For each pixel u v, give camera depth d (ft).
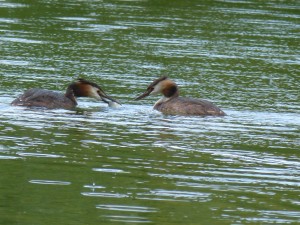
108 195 39.78
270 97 68.54
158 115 60.23
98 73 74.79
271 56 88.58
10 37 89.86
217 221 36.88
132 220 36.47
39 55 81.51
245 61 84.99
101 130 53.67
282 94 70.18
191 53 87.30
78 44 88.48
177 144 50.62
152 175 43.55
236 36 98.78
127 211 37.60
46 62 78.28
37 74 72.79
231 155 48.55
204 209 38.45
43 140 49.93
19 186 40.45
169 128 55.31
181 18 108.88
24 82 69.15
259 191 41.68
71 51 84.53
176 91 64.44
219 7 120.37
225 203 39.50
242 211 38.40
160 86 64.39
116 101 63.72
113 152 47.93
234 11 117.39
